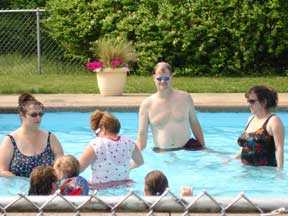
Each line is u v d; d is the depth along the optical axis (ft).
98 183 28.50
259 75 69.62
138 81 63.05
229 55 69.31
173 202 13.17
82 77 67.10
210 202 13.14
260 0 68.90
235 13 68.28
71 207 13.29
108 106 49.75
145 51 68.90
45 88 58.18
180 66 69.72
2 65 73.31
